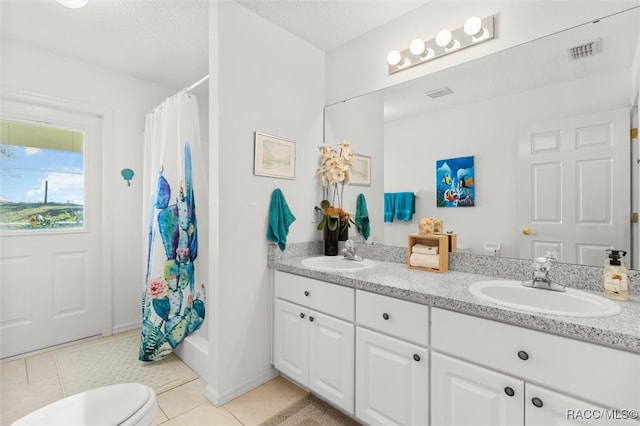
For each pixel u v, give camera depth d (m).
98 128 2.73
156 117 2.49
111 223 2.74
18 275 2.35
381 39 2.08
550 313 1.02
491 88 1.61
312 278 1.77
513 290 1.37
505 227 1.56
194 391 1.92
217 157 1.78
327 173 2.27
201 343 2.20
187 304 2.32
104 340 2.64
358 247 2.18
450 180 1.75
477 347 1.15
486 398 1.12
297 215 2.22
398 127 1.98
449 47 1.75
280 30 2.10
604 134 1.31
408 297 1.33
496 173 1.59
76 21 2.04
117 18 2.01
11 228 2.35
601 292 1.27
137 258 2.91
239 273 1.89
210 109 1.83
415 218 1.90
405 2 1.85
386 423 1.42
